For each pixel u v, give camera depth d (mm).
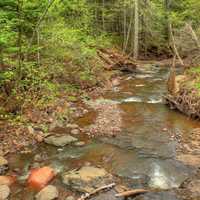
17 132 7410
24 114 8305
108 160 6461
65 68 12047
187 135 7758
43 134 7594
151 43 26156
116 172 5941
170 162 6348
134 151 6902
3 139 7047
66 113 9102
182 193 5215
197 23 20828
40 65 10898
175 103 9852
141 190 5258
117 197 5086
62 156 6605
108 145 7230
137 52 22672
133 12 23672
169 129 8195
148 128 8289
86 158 6535
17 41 9047
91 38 18188
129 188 5367
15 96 8641
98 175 5758
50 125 8188
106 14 23859
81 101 10672
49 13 11492
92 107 10102
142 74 16672
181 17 23969
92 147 7098
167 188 5387
